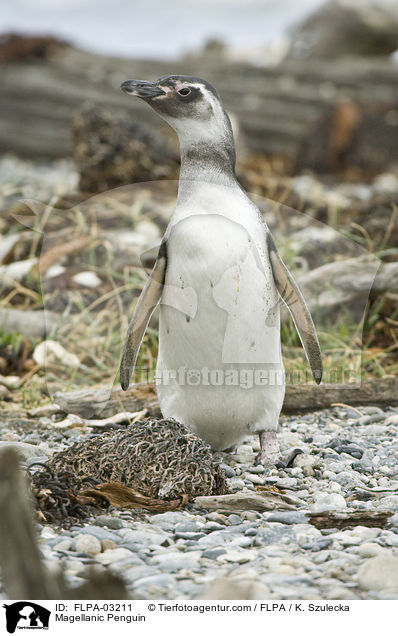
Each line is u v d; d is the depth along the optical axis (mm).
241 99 33531
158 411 10117
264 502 6863
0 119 34969
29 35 37812
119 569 5512
